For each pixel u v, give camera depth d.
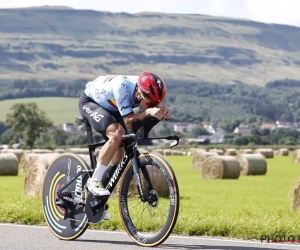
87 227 11.41
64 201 11.36
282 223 11.87
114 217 12.52
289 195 17.86
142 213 10.96
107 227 12.24
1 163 40.81
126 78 10.67
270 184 36.22
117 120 11.12
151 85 10.33
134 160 10.70
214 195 27.50
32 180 25.03
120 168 10.88
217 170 41.66
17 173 41.31
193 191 30.08
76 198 11.30
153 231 10.64
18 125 178.88
